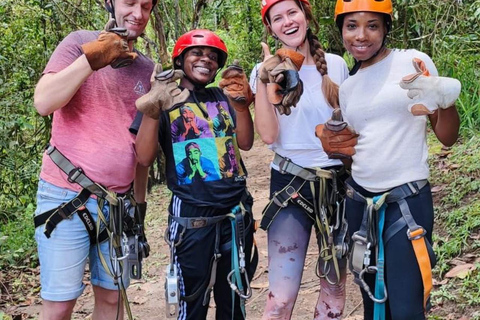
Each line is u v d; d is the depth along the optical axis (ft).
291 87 8.14
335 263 9.25
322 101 9.23
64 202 8.72
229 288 9.57
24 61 21.26
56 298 8.77
